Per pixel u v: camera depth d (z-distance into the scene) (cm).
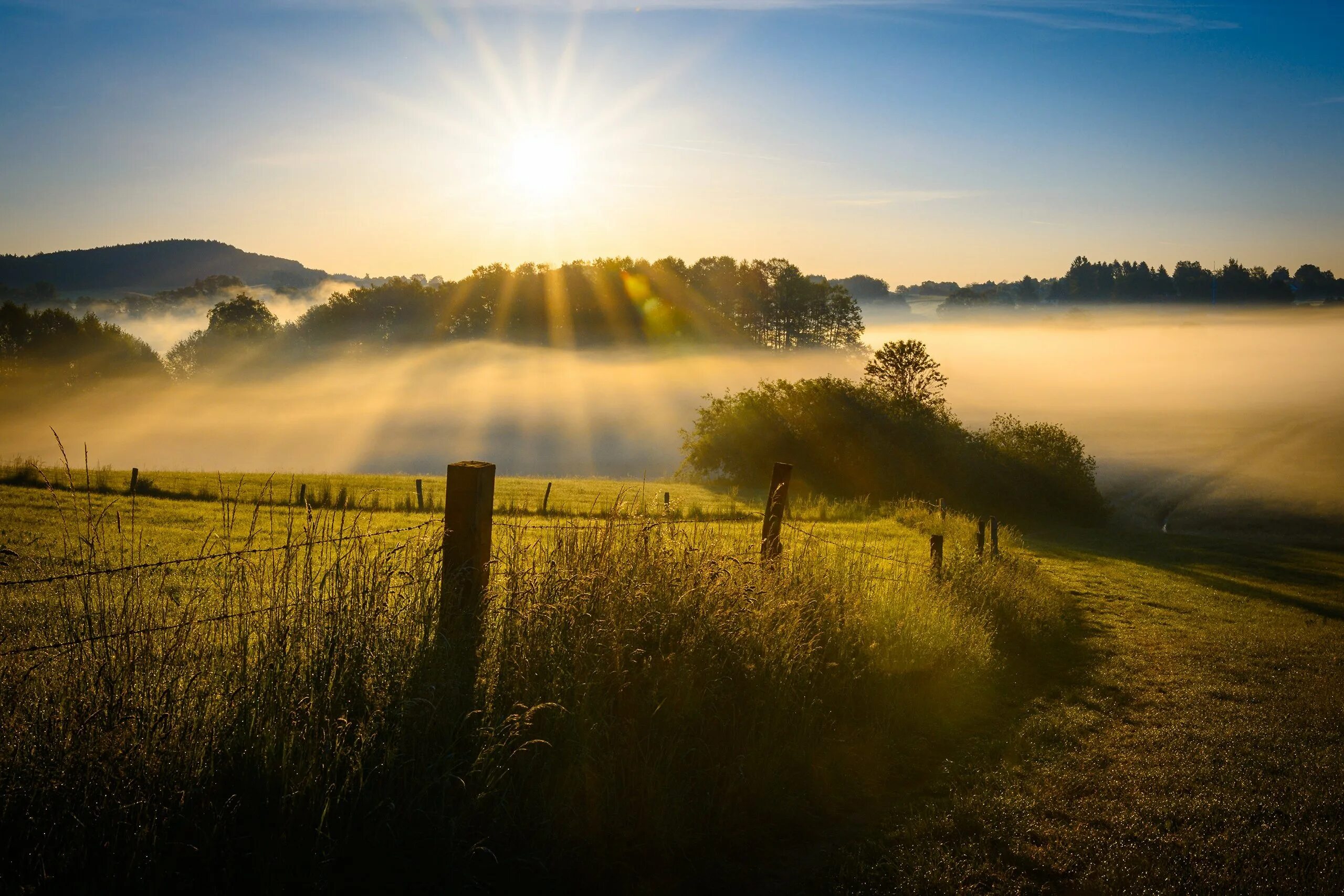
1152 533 4959
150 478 3088
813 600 766
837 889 451
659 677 554
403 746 451
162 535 1603
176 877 371
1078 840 534
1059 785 637
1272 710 911
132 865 357
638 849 459
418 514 2539
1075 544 3947
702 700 573
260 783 408
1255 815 583
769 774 557
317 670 463
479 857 425
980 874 479
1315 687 1055
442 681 483
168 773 391
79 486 2705
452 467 539
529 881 421
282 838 386
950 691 853
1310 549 5000
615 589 600
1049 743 749
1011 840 527
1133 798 613
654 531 707
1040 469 5759
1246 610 1984
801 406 6084
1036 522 5619
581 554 626
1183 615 1781
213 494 2778
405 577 545
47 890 345
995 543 1934
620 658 547
